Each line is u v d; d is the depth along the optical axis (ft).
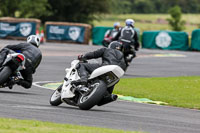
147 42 428.15
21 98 124.47
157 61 305.73
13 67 128.47
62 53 317.83
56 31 447.01
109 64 109.40
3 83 128.16
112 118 98.78
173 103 142.10
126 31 213.05
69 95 109.40
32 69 134.41
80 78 108.06
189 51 416.87
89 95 106.63
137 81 198.59
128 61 212.64
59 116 95.25
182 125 97.66
